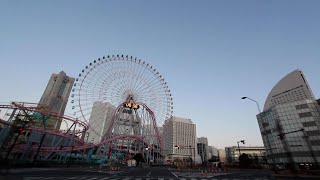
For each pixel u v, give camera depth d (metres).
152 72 82.69
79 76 68.94
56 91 169.25
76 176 28.83
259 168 76.12
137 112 97.25
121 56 76.31
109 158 100.38
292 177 33.31
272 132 102.56
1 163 23.06
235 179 29.77
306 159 86.38
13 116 64.75
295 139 92.00
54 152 81.12
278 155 96.31
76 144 88.06
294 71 125.62
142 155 119.62
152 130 101.50
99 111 83.94
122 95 79.25
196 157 142.75
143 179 28.06
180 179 29.08
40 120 78.38
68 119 78.12
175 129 143.62
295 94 119.62
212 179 29.48
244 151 192.12
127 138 106.06
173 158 137.75
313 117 90.25
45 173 31.73
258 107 41.19
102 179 25.86
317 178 31.39
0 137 54.47
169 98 82.81
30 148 68.69
